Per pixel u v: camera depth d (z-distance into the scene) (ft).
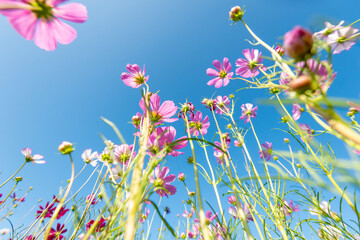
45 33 0.81
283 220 1.41
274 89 1.12
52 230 1.37
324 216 1.24
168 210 2.07
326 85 0.52
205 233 0.90
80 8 0.83
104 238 0.77
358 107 0.47
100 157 1.36
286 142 2.06
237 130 1.98
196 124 1.69
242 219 1.11
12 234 1.79
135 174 0.77
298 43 0.53
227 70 2.25
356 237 1.10
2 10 0.71
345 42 1.01
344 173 0.59
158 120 1.20
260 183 1.46
